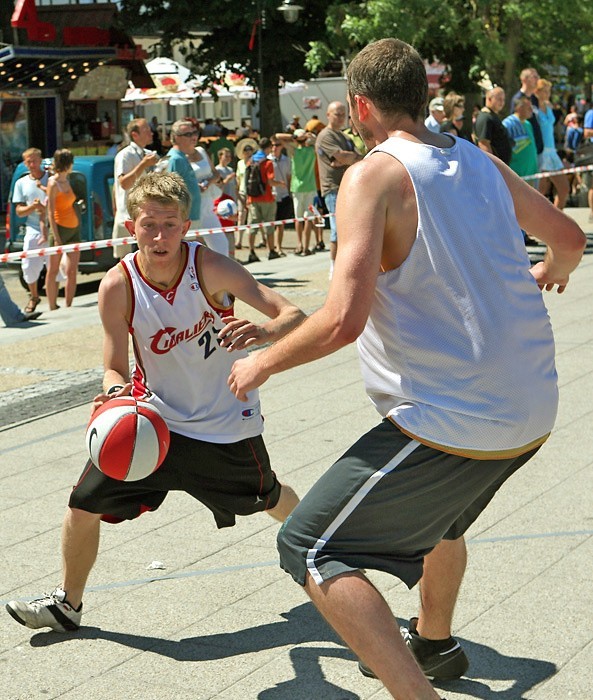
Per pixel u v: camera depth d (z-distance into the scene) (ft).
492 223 9.92
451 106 44.70
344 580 9.56
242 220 61.62
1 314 37.83
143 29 96.63
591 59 89.10
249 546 16.53
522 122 48.34
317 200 58.65
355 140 43.78
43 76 81.30
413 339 9.69
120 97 92.17
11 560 16.20
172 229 12.60
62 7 91.66
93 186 47.39
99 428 12.19
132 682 12.33
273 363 9.81
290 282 44.37
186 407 13.11
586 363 27.73
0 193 81.71
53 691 12.15
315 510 9.87
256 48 90.79
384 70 10.03
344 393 25.76
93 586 15.07
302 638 13.37
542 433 10.05
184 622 13.89
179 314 12.86
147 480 13.12
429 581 11.82
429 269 9.64
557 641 12.97
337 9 73.67
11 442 22.72
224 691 12.09
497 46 69.56
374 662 9.39
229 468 13.28
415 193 9.67
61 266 42.39
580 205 69.36
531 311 10.00
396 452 9.72
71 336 35.17
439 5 68.03
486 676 12.19
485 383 9.64
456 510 10.09
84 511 13.16
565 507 17.71
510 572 15.06
